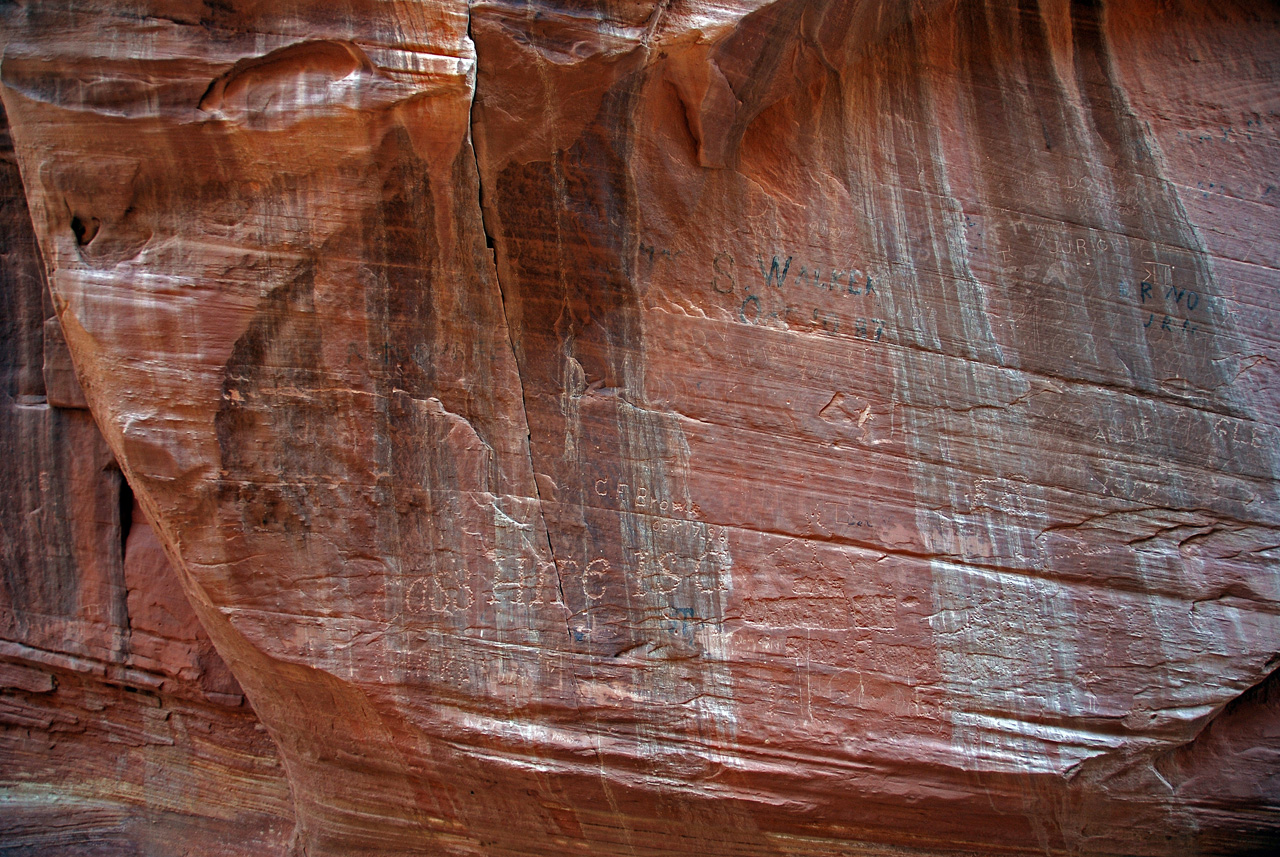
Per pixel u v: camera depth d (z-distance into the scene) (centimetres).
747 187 409
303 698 412
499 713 404
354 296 378
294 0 348
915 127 423
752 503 417
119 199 359
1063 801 425
